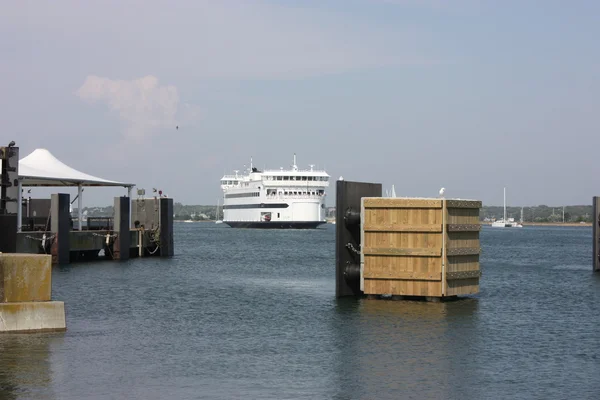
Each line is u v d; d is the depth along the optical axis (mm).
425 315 32469
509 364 23031
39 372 21469
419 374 21734
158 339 26953
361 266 36406
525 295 42250
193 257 81062
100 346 25281
